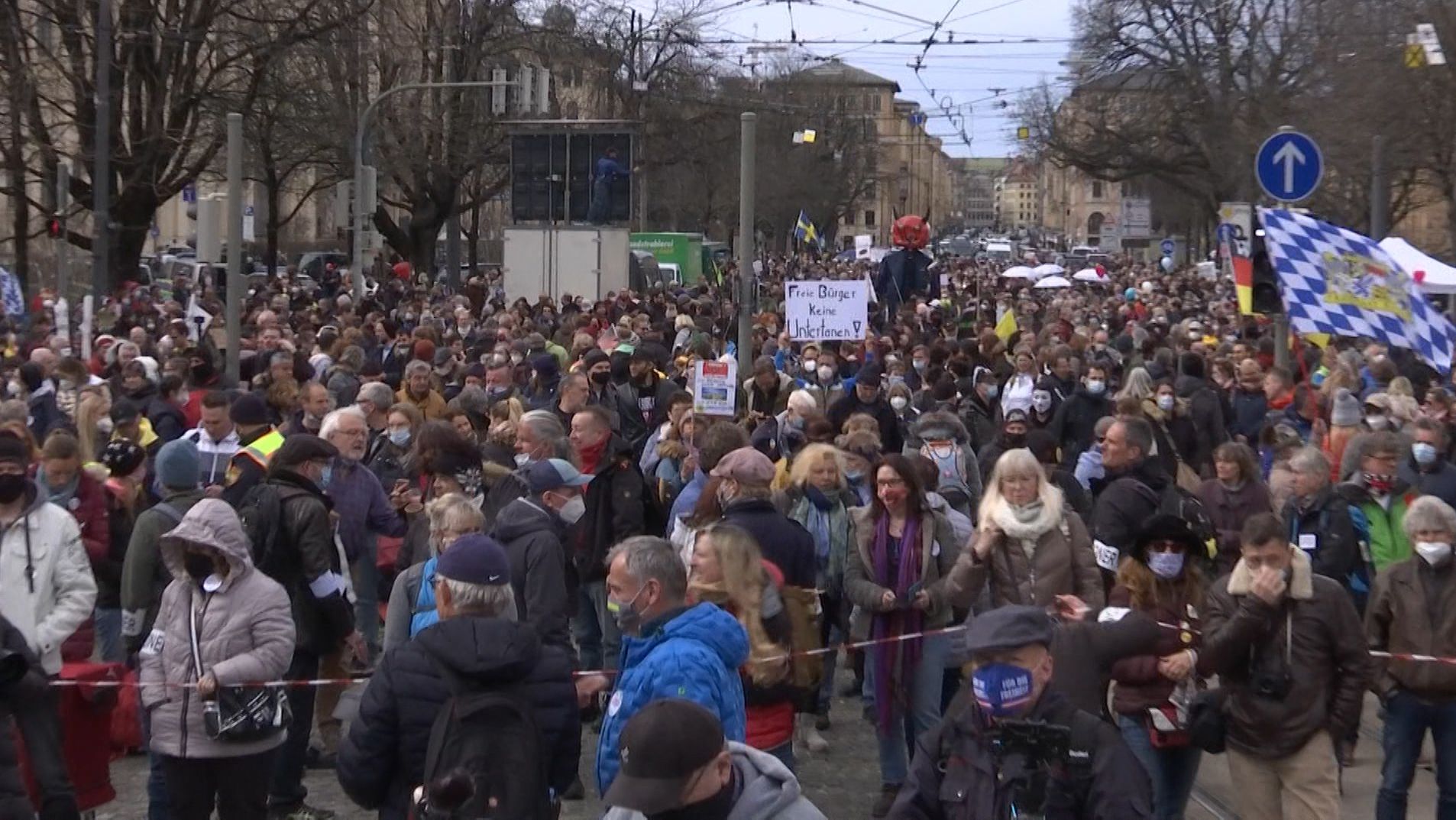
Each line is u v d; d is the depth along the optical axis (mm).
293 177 56250
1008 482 7523
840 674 11625
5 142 30703
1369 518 9266
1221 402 15750
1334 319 11945
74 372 14359
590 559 9898
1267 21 46875
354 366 16250
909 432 13031
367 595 10805
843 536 9258
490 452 9703
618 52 46844
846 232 128875
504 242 36094
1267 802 6691
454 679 5188
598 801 8750
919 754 4797
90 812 7926
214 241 17797
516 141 37438
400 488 10016
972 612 8188
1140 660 6805
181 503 8266
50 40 32125
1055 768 4508
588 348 17906
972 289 42156
